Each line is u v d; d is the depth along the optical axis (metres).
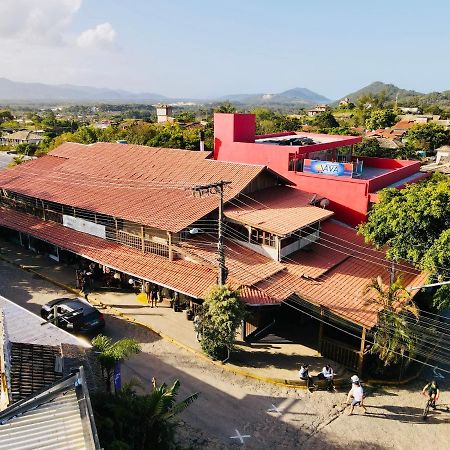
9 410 9.40
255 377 18.91
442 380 19.95
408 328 18.70
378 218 22.41
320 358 20.47
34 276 27.66
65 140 71.62
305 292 20.45
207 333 19.34
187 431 15.70
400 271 22.80
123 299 25.03
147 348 20.55
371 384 19.19
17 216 31.75
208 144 65.50
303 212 24.47
